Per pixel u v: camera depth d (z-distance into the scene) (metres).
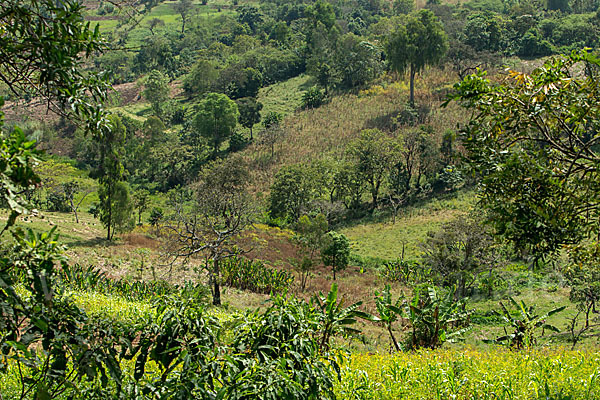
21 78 5.52
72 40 5.39
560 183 7.68
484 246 28.92
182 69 132.12
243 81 107.56
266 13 183.38
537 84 7.88
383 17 153.38
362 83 99.00
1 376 7.99
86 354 5.49
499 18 115.94
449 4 162.75
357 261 45.81
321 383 6.55
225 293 30.61
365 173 62.88
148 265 32.34
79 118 5.75
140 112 105.75
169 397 6.03
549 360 10.09
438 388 8.50
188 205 65.38
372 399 8.36
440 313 15.59
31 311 5.04
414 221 56.00
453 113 76.75
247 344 6.87
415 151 63.81
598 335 20.16
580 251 7.95
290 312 6.93
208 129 84.94
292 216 60.66
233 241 32.78
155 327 6.38
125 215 41.53
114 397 5.95
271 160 76.12
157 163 82.88
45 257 4.78
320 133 81.50
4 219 34.34
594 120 7.98
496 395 8.17
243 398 5.98
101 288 23.86
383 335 23.09
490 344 16.77
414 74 93.88
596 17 113.75
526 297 29.78
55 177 64.50
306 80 112.44
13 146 4.13
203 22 167.00
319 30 122.19
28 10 5.12
